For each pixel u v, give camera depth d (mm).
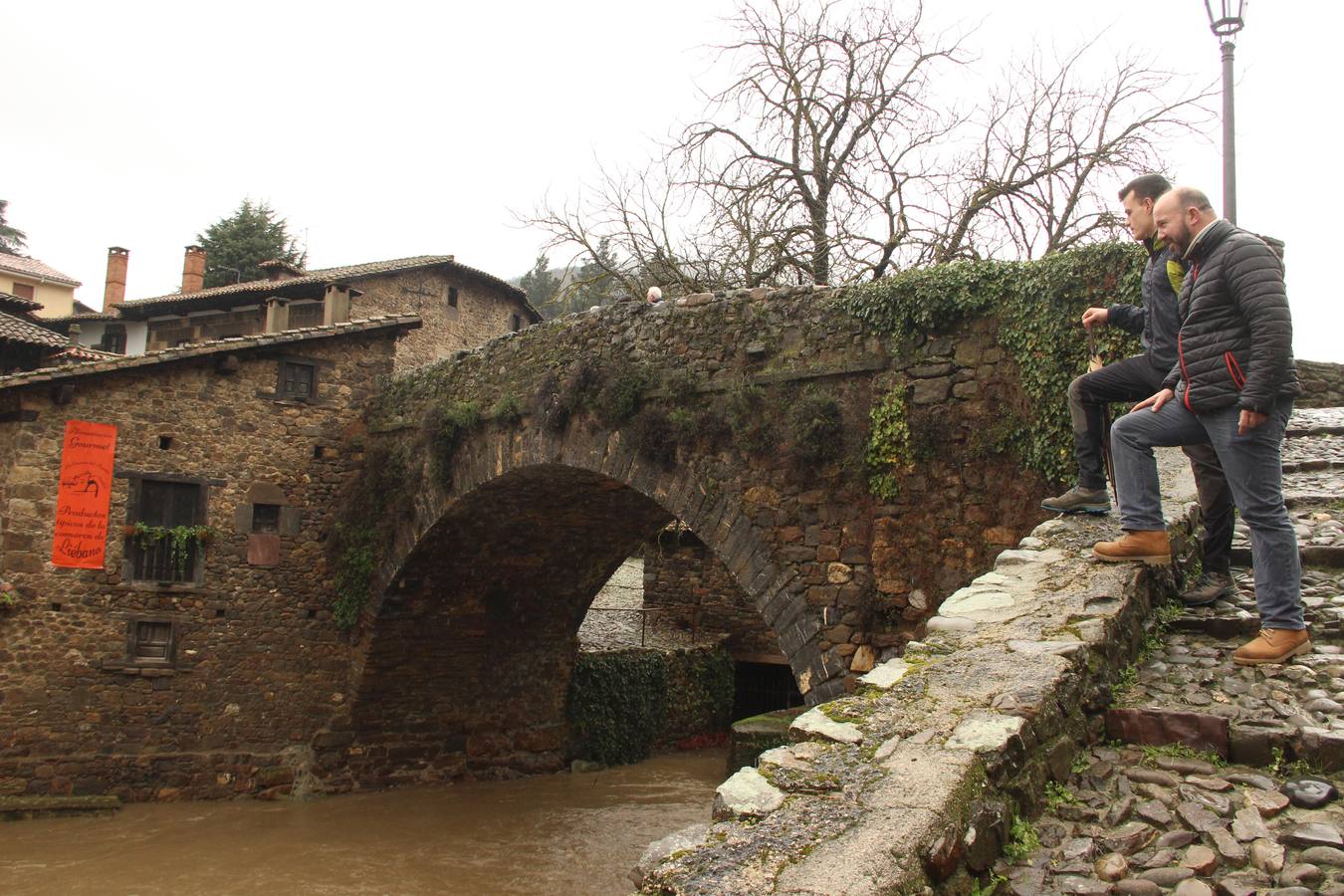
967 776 3121
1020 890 2967
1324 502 6719
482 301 32344
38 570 15094
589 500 15219
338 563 16938
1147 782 3525
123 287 32312
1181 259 4668
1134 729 3875
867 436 9719
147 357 15680
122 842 13781
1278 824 3189
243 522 16531
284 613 16703
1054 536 5562
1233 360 4348
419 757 17703
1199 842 3152
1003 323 8930
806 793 3162
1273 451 4355
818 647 9828
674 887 2742
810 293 10438
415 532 15805
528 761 18797
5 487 15078
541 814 16016
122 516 15664
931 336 9406
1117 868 3014
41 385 15164
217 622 16219
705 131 19297
